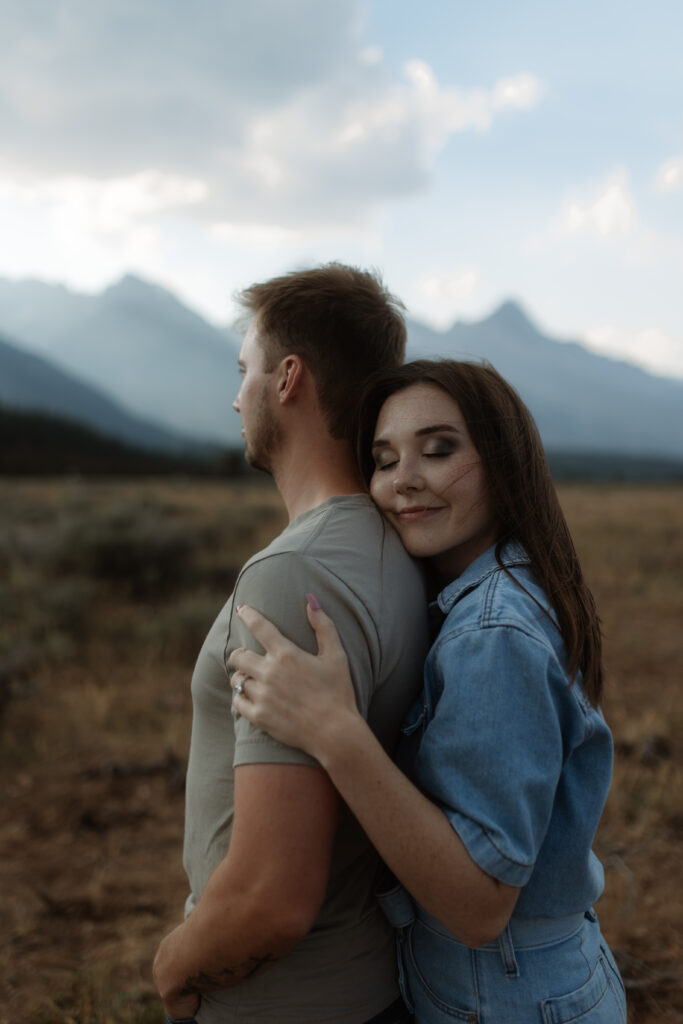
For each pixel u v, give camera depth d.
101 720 5.25
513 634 1.05
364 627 1.13
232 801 1.20
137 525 11.20
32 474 69.81
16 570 9.07
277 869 1.00
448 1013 1.18
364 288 1.40
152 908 3.32
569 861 1.14
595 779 1.17
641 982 2.65
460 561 1.32
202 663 1.25
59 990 2.74
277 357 1.39
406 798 1.00
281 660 1.06
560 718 1.11
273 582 1.13
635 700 5.82
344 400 1.37
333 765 1.00
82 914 3.27
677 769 4.47
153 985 2.79
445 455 1.22
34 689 5.75
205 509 18.44
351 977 1.20
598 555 12.73
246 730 1.07
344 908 1.20
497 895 0.99
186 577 9.64
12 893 3.40
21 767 4.66
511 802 0.99
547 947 1.15
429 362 1.29
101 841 3.89
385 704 1.18
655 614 8.81
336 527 1.22
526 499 1.22
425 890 1.00
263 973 1.16
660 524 17.42
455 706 1.05
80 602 7.73
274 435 1.42
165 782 4.49
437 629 1.31
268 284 1.43
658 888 3.29
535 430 1.29
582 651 1.18
